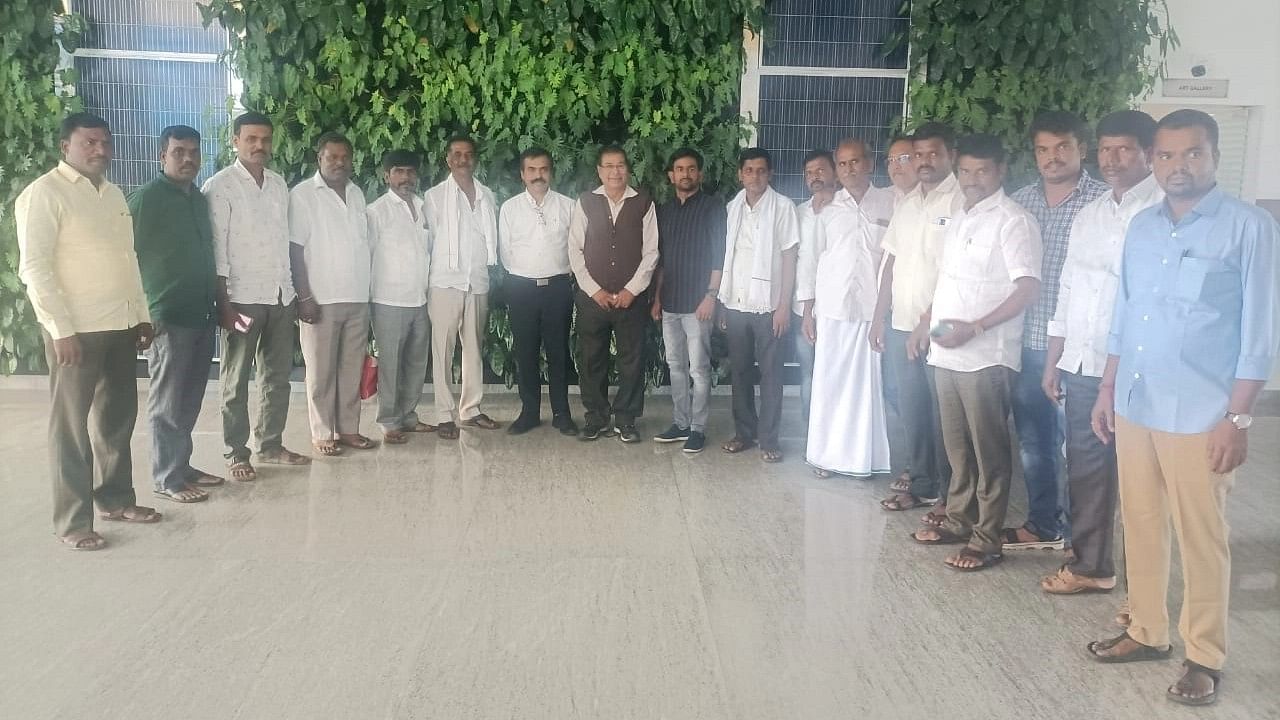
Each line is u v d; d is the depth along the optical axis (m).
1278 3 6.54
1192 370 2.67
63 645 3.01
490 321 6.41
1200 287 2.65
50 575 3.54
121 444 4.05
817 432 4.89
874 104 6.57
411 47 6.14
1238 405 2.59
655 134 6.24
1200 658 2.75
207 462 4.97
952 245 3.70
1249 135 6.71
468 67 6.22
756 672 2.91
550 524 4.16
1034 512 3.95
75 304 3.68
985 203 3.63
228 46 6.47
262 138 4.56
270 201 4.67
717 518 4.27
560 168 6.16
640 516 4.28
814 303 5.13
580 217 5.36
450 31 6.14
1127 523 2.95
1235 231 2.61
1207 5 6.52
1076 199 3.66
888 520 4.28
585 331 5.41
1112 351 3.03
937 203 4.17
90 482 3.83
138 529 4.03
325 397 5.12
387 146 6.21
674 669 2.92
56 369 3.71
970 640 3.13
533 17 6.16
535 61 6.17
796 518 4.29
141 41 6.45
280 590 3.45
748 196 5.12
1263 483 4.86
